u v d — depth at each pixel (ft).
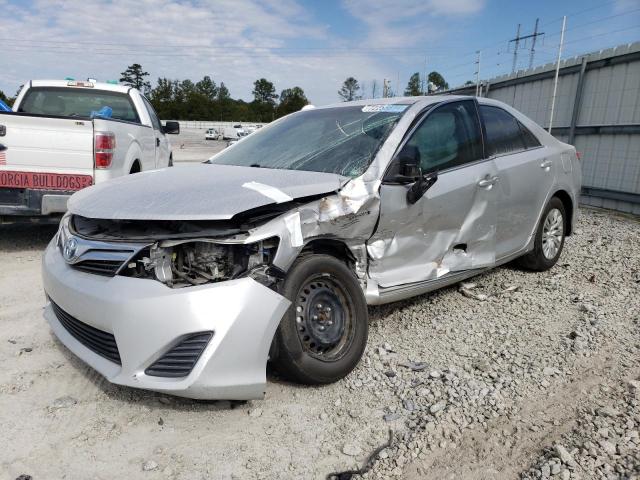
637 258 19.84
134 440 8.82
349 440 8.97
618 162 31.09
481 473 8.20
